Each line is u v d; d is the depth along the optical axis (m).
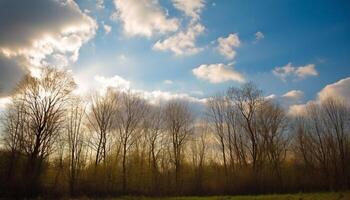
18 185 43.91
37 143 47.22
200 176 62.41
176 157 63.19
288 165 64.94
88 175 54.12
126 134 60.00
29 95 48.44
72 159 53.12
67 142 53.69
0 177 43.81
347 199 35.31
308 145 66.06
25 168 45.91
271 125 66.44
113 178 56.03
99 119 58.19
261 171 62.97
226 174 64.00
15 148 45.94
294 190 60.28
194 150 64.81
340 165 63.19
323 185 61.09
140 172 59.44
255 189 60.50
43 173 48.00
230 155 66.38
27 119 47.66
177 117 65.44
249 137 66.31
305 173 63.66
